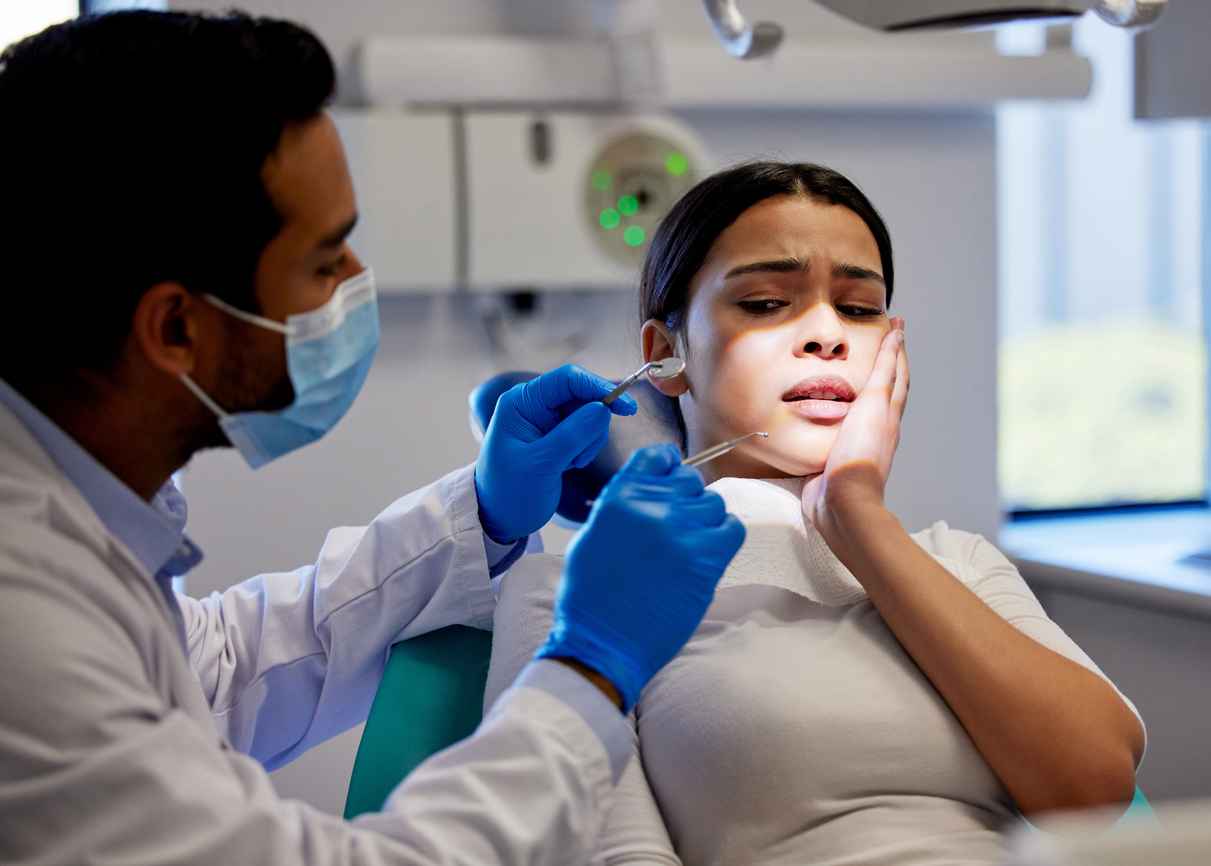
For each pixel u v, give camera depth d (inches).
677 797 45.0
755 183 52.2
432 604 53.4
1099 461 101.0
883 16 50.6
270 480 76.9
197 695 41.3
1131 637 80.9
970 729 43.0
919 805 43.0
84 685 32.6
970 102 84.4
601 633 37.8
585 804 35.8
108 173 35.7
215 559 76.4
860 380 50.8
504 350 80.0
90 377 38.1
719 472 53.0
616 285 79.5
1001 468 91.0
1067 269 99.0
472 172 75.5
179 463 41.6
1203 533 92.5
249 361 39.2
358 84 76.6
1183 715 77.7
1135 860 21.3
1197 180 100.2
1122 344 100.7
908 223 87.1
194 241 36.7
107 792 31.8
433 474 79.7
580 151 76.9
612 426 57.7
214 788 33.1
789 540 48.8
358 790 49.0
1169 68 82.8
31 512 35.9
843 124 85.4
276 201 37.5
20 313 36.8
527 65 76.5
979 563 51.2
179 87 36.2
